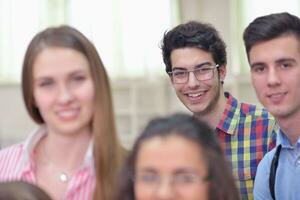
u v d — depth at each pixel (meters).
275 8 4.33
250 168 1.95
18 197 1.07
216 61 1.99
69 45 1.21
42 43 1.22
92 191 1.28
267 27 1.40
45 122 1.32
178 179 1.03
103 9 4.58
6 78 4.67
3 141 4.67
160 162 1.04
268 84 1.42
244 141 1.98
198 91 1.97
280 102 1.43
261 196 1.60
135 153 1.10
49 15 4.61
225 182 1.10
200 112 2.01
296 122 1.47
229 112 2.03
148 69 4.61
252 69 1.47
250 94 4.46
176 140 1.05
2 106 4.70
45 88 1.22
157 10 4.56
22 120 4.67
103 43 4.60
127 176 1.14
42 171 1.34
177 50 1.96
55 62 1.20
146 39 4.58
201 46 1.93
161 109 4.59
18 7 4.62
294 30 1.40
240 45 4.46
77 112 1.23
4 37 4.64
